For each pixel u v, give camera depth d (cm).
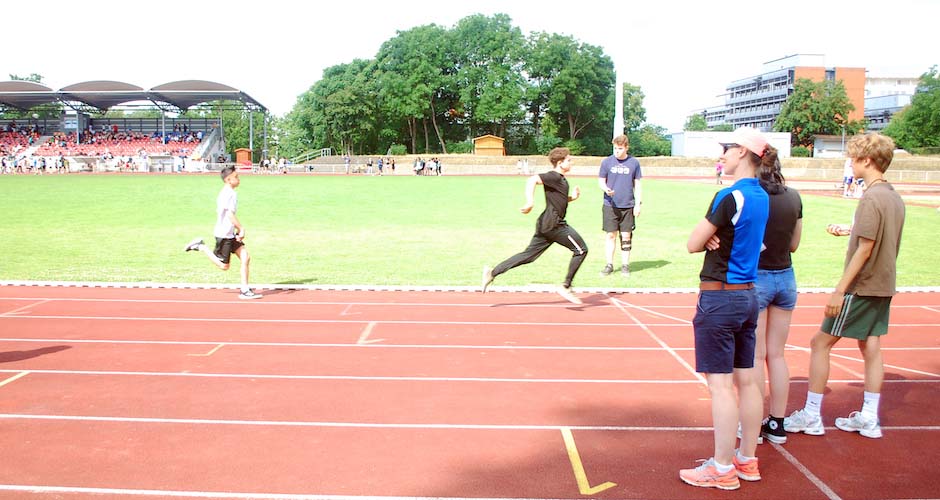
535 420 500
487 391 563
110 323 791
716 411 390
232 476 410
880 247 447
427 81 7806
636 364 639
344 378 595
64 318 816
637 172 1091
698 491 392
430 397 548
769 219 438
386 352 675
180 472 415
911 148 8369
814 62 11994
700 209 2384
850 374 609
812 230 1747
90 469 420
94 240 1550
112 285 1016
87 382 583
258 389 566
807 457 441
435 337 732
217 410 518
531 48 8000
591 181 4469
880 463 431
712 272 385
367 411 517
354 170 6612
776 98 12319
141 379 591
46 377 595
